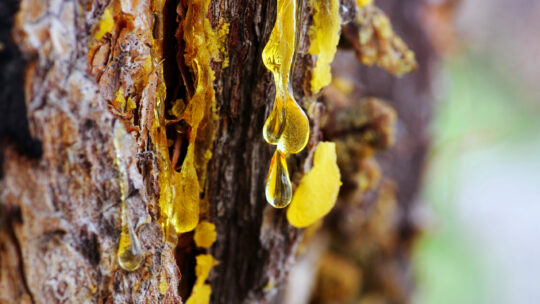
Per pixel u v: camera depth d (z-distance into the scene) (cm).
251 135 21
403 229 42
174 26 20
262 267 22
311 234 27
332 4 21
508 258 103
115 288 18
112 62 19
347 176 26
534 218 111
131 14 19
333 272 39
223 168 21
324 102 24
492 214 110
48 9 17
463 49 76
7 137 17
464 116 116
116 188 18
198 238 22
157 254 19
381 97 36
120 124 18
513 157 129
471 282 94
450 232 100
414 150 40
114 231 18
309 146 21
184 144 21
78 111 18
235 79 21
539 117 141
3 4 17
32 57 17
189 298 22
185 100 21
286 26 20
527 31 149
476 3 131
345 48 24
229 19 20
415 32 39
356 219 37
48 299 18
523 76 144
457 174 108
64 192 18
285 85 20
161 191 20
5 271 17
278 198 20
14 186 17
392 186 39
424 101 40
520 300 94
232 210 22
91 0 18
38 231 17
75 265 18
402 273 43
